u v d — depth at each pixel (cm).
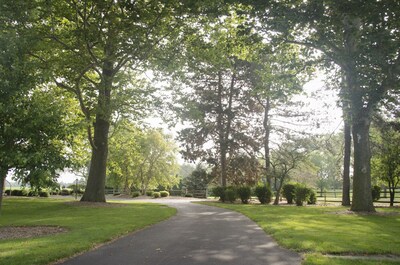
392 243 974
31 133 885
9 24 1669
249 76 3575
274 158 3238
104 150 2588
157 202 3045
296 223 1409
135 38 1703
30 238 1052
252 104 3678
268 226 1299
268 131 3678
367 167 1984
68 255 834
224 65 2256
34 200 2958
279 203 3172
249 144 3644
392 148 2653
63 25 2141
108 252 880
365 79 1175
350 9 1159
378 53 1130
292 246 924
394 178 3062
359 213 1869
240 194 3105
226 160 3797
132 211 1944
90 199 2534
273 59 2072
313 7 1323
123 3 1565
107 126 2602
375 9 1119
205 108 3650
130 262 777
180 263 767
